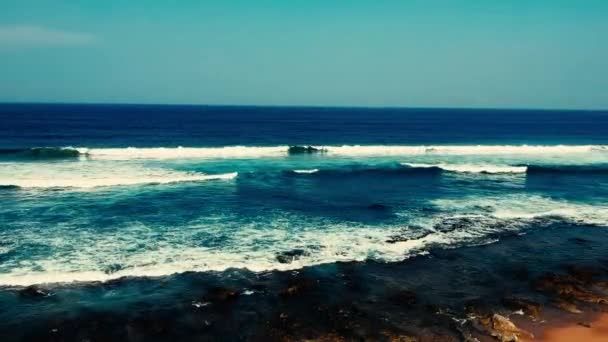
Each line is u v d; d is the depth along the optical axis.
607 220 18.41
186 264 12.82
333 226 16.62
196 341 9.12
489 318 10.10
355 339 9.16
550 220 18.20
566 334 9.78
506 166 30.92
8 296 10.70
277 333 9.40
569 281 12.35
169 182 23.33
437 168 29.34
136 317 9.96
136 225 16.14
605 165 32.72
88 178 23.25
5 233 14.95
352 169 28.72
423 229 16.48
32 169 25.34
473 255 14.25
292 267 12.82
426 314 10.40
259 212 18.25
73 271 12.10
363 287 11.72
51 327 9.49
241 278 12.03
